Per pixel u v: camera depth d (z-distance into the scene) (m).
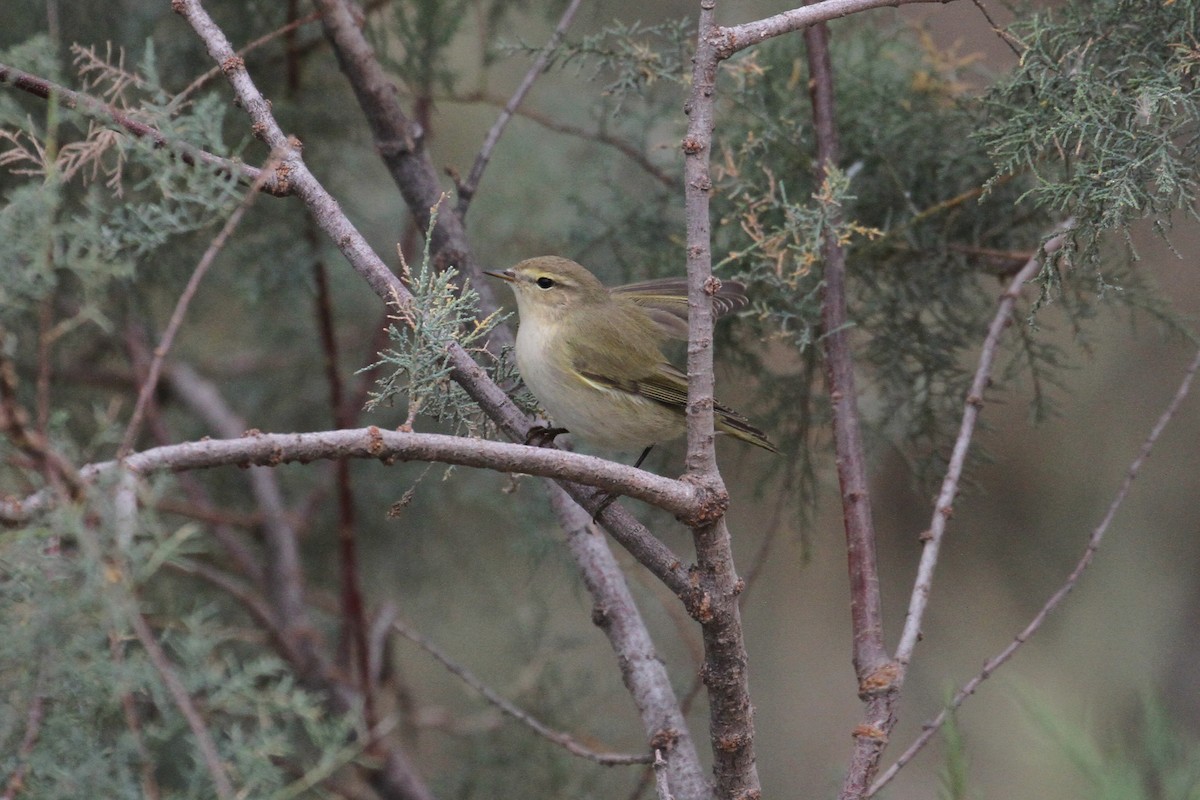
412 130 9.23
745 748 6.72
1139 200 7.42
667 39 9.93
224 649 12.70
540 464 5.53
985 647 14.87
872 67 10.56
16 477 4.86
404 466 14.46
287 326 14.85
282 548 13.30
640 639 8.09
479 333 6.82
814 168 9.51
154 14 11.41
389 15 11.85
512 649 14.22
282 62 11.54
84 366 13.48
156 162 5.62
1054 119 7.86
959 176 10.30
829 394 8.55
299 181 6.64
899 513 15.79
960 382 10.25
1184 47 7.71
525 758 13.09
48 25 10.80
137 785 4.77
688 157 6.04
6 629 4.40
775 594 15.64
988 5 11.84
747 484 13.37
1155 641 14.45
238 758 4.69
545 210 14.97
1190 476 15.30
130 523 4.41
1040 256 7.76
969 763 6.04
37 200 4.76
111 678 4.48
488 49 11.56
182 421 15.02
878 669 7.27
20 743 4.54
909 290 10.34
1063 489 15.64
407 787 11.87
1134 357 15.27
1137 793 4.67
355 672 12.34
